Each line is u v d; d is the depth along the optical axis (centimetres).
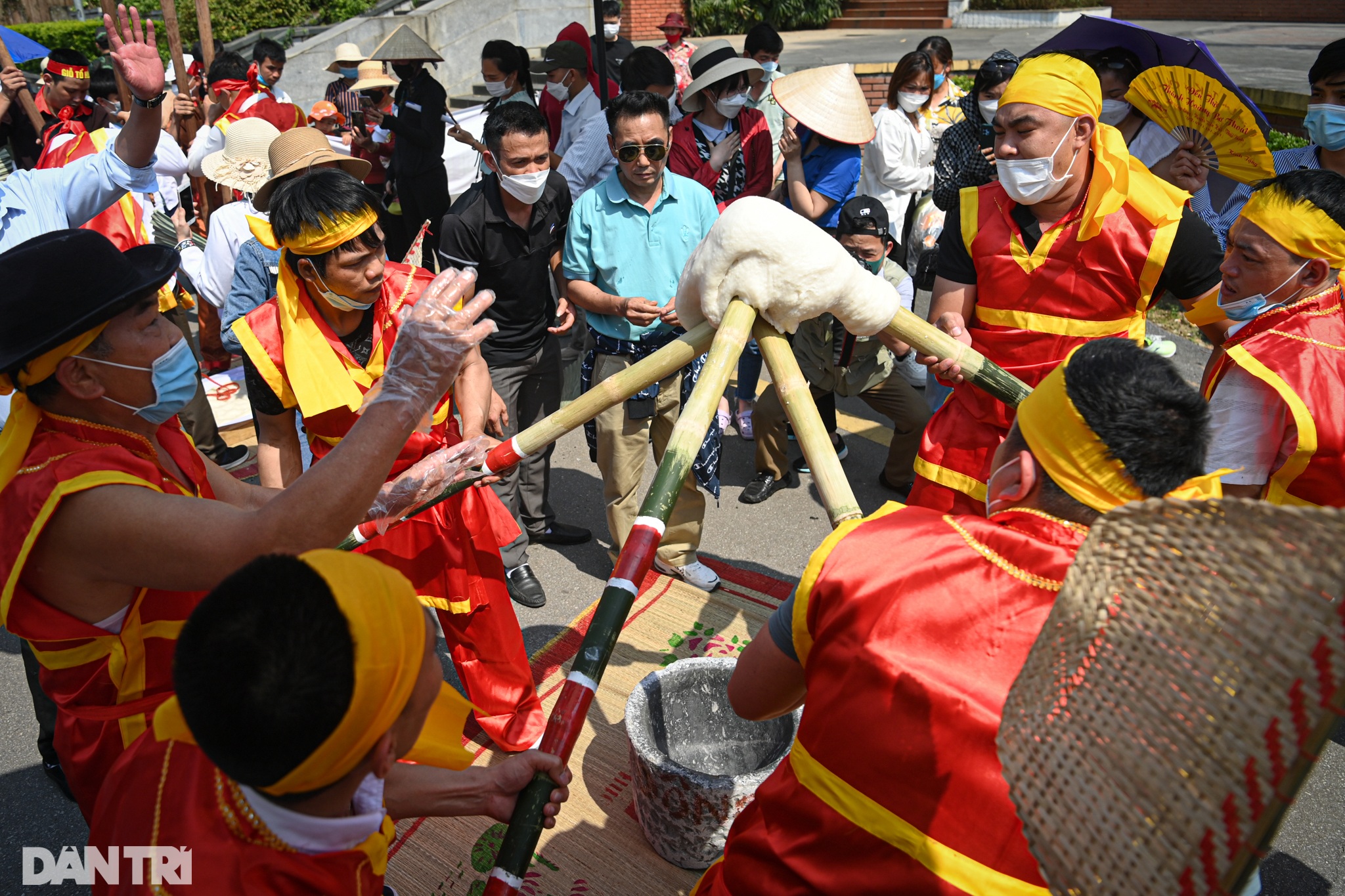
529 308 387
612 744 315
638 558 180
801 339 435
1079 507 137
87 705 178
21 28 1408
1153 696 98
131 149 322
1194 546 94
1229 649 91
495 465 227
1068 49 395
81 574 162
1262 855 86
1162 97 338
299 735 104
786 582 408
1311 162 410
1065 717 107
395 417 159
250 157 473
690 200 368
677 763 251
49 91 635
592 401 222
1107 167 253
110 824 135
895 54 1237
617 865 267
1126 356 136
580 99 686
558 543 441
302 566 111
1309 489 254
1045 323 268
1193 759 93
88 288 158
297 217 235
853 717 138
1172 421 131
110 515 154
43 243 160
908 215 595
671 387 374
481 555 291
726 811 241
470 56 1305
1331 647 81
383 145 750
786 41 1495
